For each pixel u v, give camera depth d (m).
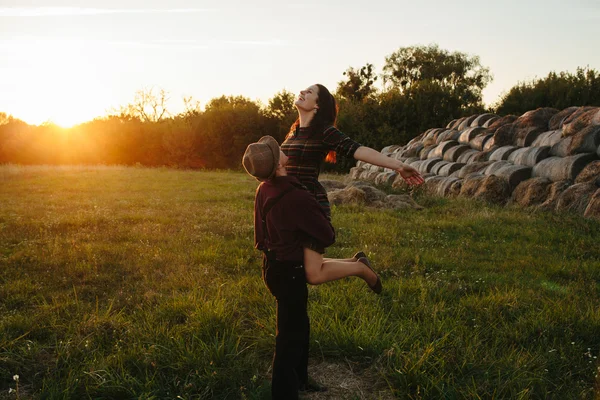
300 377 3.13
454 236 8.44
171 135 40.34
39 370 3.42
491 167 13.01
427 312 4.32
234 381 3.19
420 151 19.39
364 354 3.61
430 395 3.03
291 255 2.78
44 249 7.03
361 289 5.05
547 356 3.50
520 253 7.04
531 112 13.84
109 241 7.85
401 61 60.28
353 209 11.39
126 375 3.23
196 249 7.12
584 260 6.56
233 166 39.47
